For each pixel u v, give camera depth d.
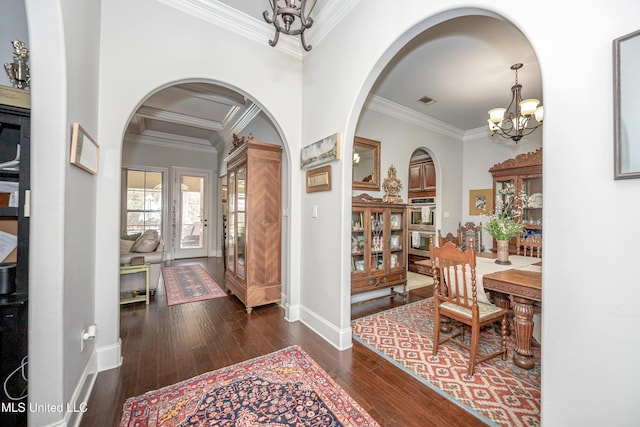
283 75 2.83
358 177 3.65
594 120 1.01
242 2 2.34
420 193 5.18
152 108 4.70
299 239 2.91
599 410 1.02
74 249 1.45
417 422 1.45
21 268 1.43
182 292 3.81
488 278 2.04
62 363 1.27
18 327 1.41
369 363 2.03
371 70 2.08
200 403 1.58
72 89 1.39
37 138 1.23
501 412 1.53
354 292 3.21
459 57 2.71
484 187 4.79
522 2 1.21
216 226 7.12
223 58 2.47
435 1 1.60
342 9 2.32
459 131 4.92
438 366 2.00
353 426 1.42
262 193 3.12
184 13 2.29
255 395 1.66
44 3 1.21
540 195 3.99
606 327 0.99
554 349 1.12
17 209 1.44
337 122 2.40
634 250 0.93
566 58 1.08
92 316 1.83
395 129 4.04
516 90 3.12
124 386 1.73
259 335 2.49
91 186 1.79
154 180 6.37
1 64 1.71
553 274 1.12
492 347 2.31
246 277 3.05
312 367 1.96
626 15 0.93
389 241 3.59
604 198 0.99
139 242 3.64
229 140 5.87
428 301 3.56
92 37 1.76
